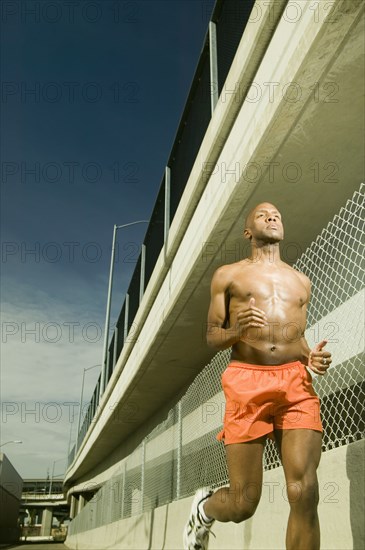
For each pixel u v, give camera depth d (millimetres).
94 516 17344
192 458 6828
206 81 6930
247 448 2535
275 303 2689
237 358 2695
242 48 5180
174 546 6824
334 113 4328
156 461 9062
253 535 4398
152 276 9508
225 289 2830
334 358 4207
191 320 8375
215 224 5859
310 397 2529
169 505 7492
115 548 11484
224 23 6340
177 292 7520
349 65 3869
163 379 11641
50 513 69188
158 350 9820
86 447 25438
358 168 4973
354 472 2961
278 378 2529
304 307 2803
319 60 3846
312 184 5250
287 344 2621
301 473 2387
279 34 4488
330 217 5781
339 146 4715
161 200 9547
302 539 2346
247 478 2518
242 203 5520
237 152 5336
